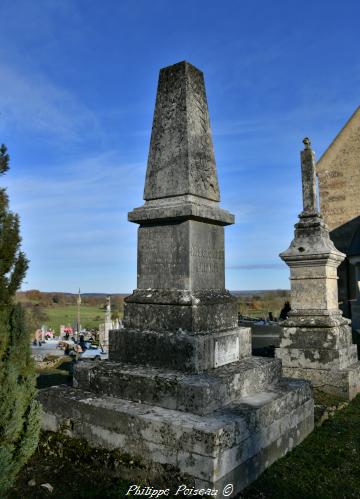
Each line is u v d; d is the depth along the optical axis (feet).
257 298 171.42
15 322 15.93
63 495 14.48
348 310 80.07
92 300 214.69
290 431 18.47
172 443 14.40
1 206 15.57
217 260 20.47
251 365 18.84
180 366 17.35
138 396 16.89
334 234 85.61
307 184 32.71
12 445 14.55
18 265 15.89
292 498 14.64
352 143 85.61
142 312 19.26
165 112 20.68
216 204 21.22
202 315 18.33
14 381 14.76
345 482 15.93
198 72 21.43
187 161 19.48
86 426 16.75
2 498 14.03
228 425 14.37
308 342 29.07
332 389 27.53
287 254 31.09
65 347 68.03
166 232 19.35
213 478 13.48
